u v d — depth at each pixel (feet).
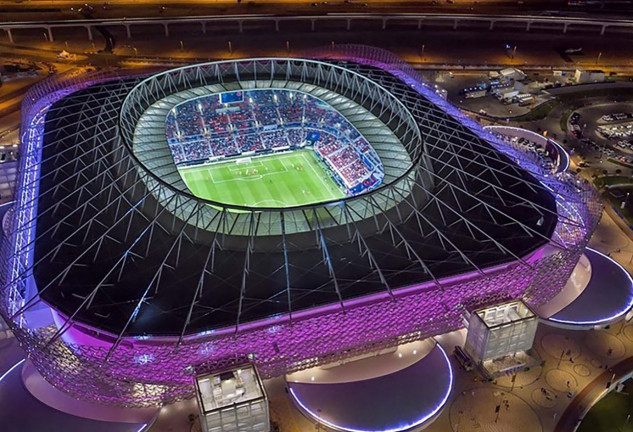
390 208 358.23
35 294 305.32
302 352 306.35
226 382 292.20
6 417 302.25
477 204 372.38
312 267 316.19
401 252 329.93
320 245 329.93
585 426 318.86
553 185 409.08
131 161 381.81
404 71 608.19
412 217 357.61
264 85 542.57
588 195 419.33
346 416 311.27
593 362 356.79
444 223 354.74
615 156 580.30
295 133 583.17
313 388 324.80
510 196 385.29
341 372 332.80
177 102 506.48
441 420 319.47
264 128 582.35
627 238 463.83
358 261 321.52
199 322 277.85
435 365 340.59
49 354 274.57
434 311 325.01
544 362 354.95
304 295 296.10
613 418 324.19
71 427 299.58
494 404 328.49
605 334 376.27
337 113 542.57
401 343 336.08
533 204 368.89
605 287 398.42
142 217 344.90
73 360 276.41
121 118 432.66
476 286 323.78
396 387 325.83
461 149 426.51
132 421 306.55
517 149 471.21
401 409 315.58
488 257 327.06
